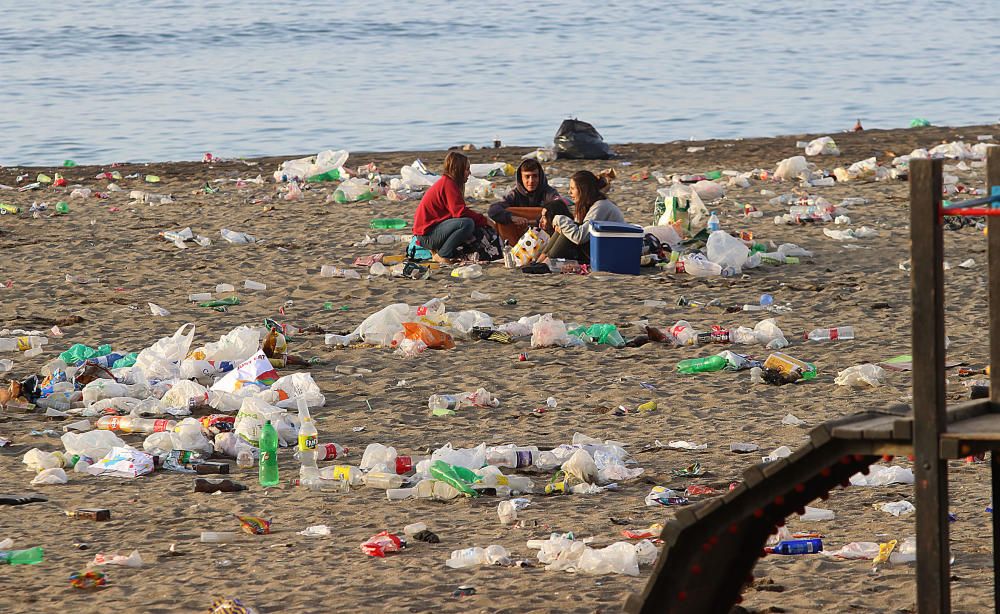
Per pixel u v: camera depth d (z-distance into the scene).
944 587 13.92
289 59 158.25
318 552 21.59
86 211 62.81
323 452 27.64
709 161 76.94
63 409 31.75
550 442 28.69
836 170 67.69
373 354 37.00
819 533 22.23
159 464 27.31
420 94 127.12
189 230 55.69
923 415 13.79
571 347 37.41
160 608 18.86
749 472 14.39
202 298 44.47
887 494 24.53
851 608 18.47
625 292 44.69
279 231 57.38
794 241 53.31
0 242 54.84
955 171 67.56
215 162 80.75
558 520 23.36
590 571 20.34
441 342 37.62
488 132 103.88
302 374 32.72
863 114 111.19
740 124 106.50
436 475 25.27
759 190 65.75
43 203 64.56
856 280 46.19
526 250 48.53
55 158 91.88
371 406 31.97
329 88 131.88
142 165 79.75
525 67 149.38
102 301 44.09
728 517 14.59
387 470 26.36
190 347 37.81
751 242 51.66
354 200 64.69
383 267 48.56
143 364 34.31
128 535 22.67
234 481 26.14
